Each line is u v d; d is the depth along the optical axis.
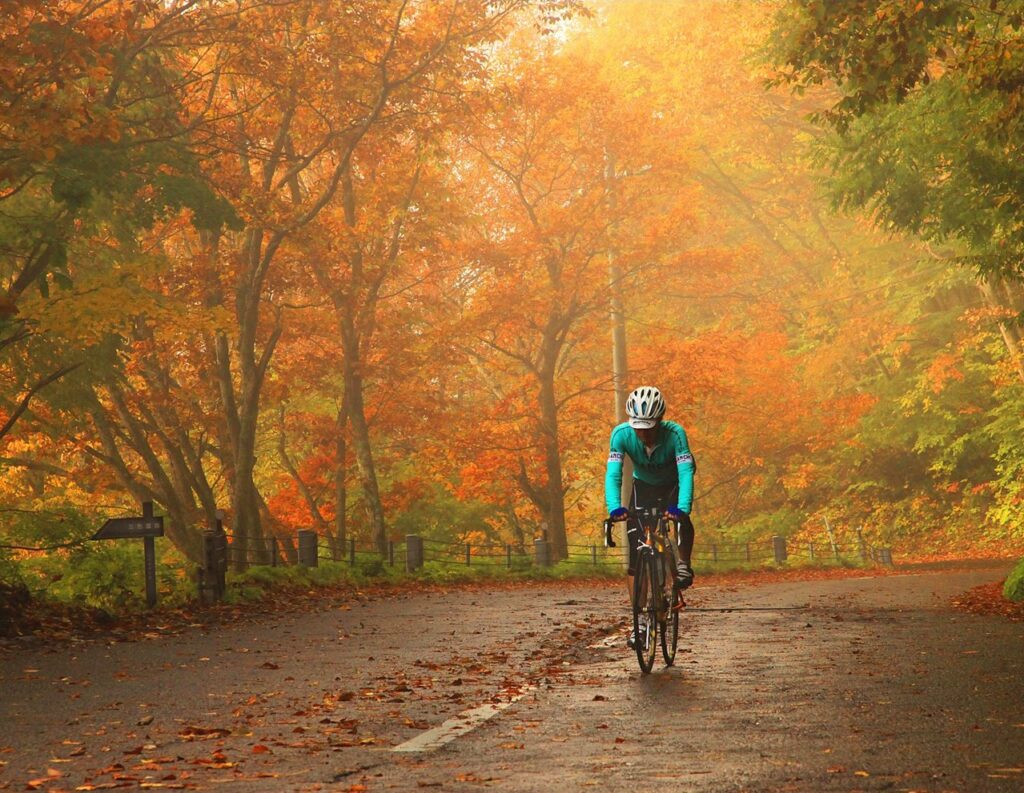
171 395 29.03
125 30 16.02
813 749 5.64
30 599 13.87
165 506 30.11
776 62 16.20
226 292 28.36
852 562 39.97
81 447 29.69
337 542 33.38
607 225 35.06
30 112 14.64
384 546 31.56
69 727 6.86
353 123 25.97
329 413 40.19
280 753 5.90
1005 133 14.82
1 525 16.30
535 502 37.25
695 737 6.09
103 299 15.88
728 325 48.81
